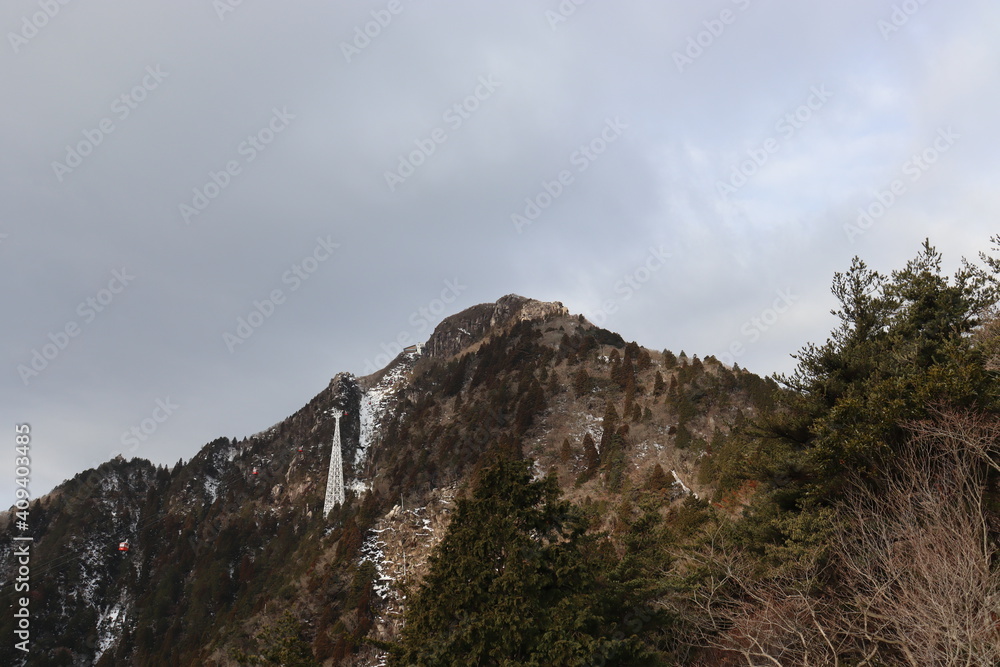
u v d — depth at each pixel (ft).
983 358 57.82
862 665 41.91
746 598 60.03
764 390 273.75
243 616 251.80
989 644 33.37
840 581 51.08
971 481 46.32
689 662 61.98
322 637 187.62
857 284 78.18
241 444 550.36
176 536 416.46
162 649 297.53
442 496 286.87
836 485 60.08
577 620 48.34
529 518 54.85
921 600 37.22
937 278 72.49
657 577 70.33
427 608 51.85
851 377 70.59
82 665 323.78
